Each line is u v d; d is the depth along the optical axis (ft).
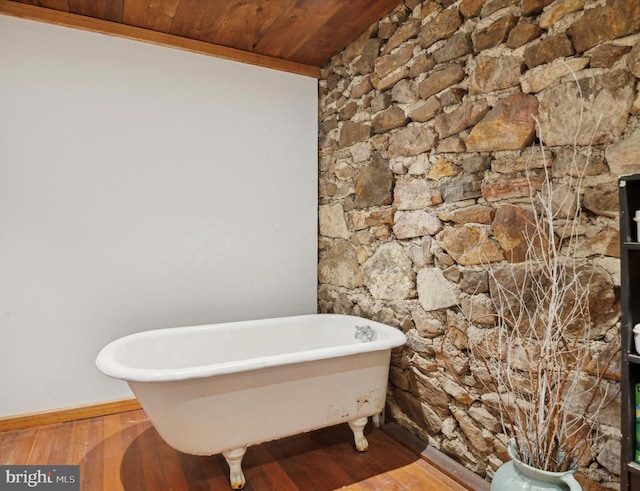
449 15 6.32
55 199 7.55
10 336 7.28
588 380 4.57
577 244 4.68
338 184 9.43
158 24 8.02
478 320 5.85
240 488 5.68
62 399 7.68
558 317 4.33
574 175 4.70
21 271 7.33
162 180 8.43
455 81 6.22
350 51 8.85
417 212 7.03
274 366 5.71
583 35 4.59
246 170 9.30
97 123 7.86
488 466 5.68
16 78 7.26
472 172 5.98
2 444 6.81
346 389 6.44
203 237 8.84
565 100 4.77
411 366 7.14
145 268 8.30
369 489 5.72
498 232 5.58
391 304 7.68
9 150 7.22
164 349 7.33
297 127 9.93
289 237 9.84
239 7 7.41
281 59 9.64
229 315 9.15
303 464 6.37
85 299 7.81
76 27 7.63
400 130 7.42
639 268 3.78
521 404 5.17
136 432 7.30
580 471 4.63
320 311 10.18
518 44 5.31
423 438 6.90
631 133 4.19
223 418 5.56
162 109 8.42
